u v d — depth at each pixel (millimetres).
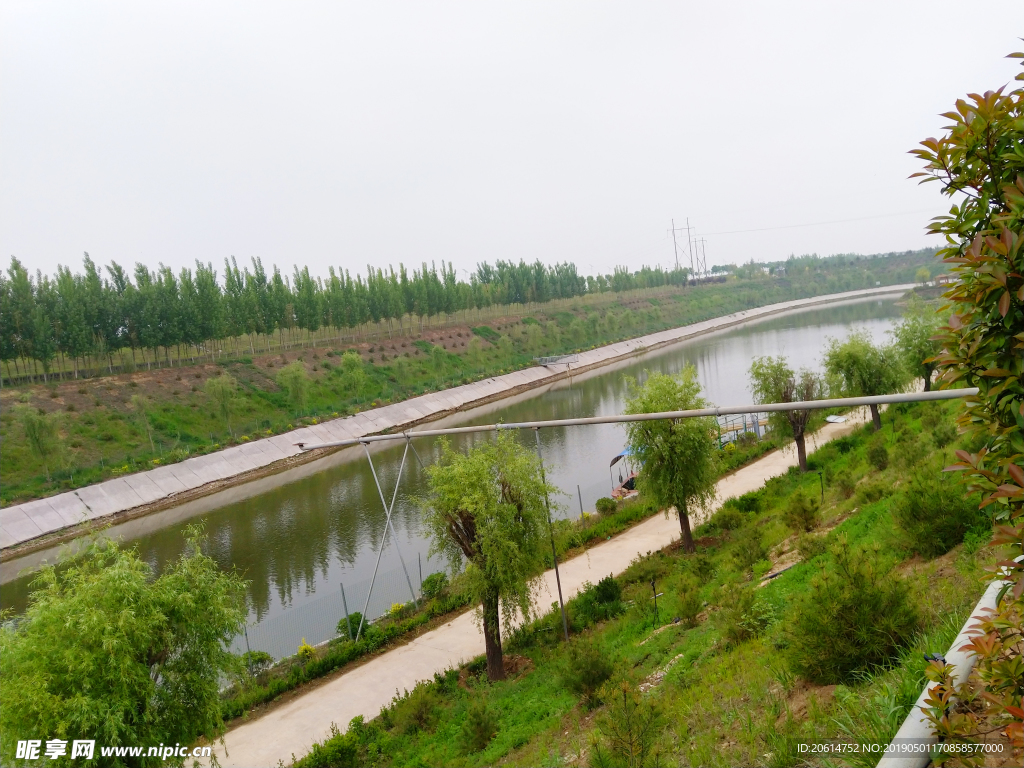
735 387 62156
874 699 5867
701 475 21703
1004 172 3746
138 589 11266
